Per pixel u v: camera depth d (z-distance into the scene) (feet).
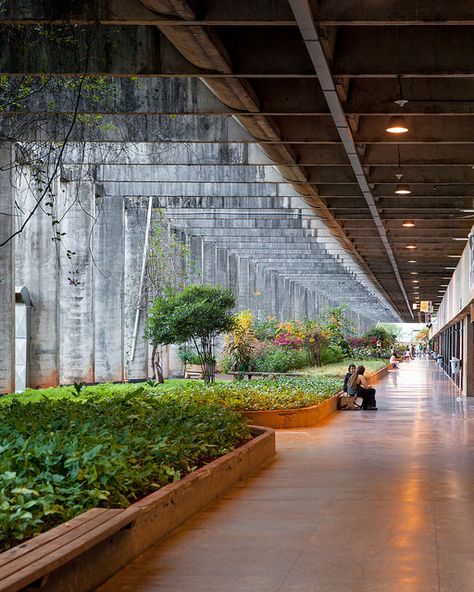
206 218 118.83
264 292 218.38
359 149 57.57
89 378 105.19
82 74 39.11
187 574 22.24
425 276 161.58
